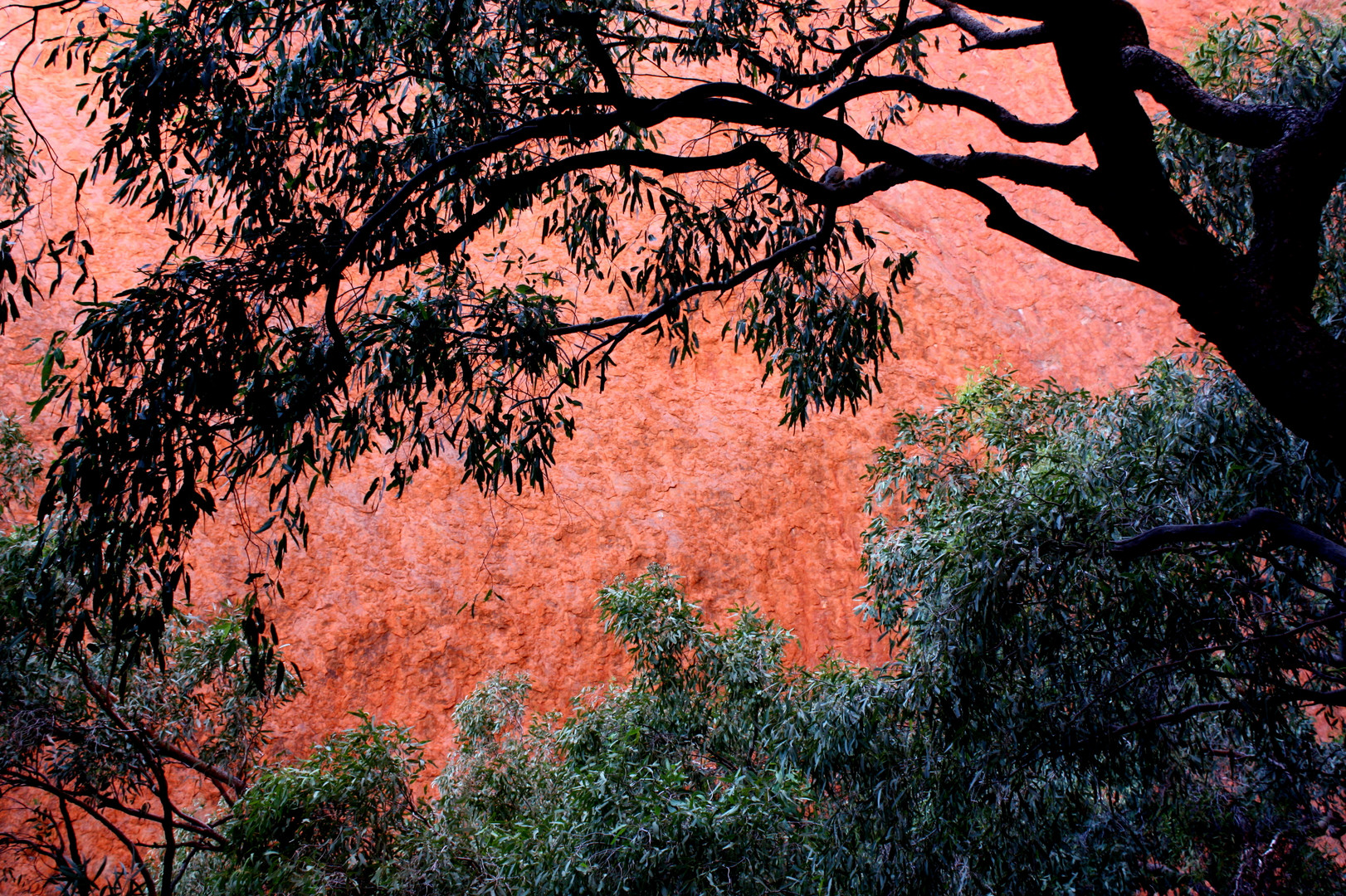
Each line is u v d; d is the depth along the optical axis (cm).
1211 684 494
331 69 359
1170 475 516
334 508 1333
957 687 493
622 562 1436
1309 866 695
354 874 603
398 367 354
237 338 303
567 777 712
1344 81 264
